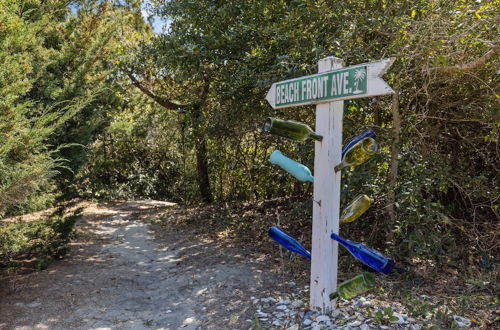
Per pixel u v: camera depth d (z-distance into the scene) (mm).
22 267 4992
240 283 4254
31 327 3303
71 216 5426
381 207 4859
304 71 4699
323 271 3164
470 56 4223
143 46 7613
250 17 5629
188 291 4145
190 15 6176
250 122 6676
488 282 3740
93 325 3355
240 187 10438
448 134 5230
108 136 12680
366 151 2865
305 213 5582
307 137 3191
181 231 7504
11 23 3867
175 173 14844
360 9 4676
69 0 6031
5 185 3453
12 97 3645
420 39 3895
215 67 6594
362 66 2791
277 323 3152
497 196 4625
